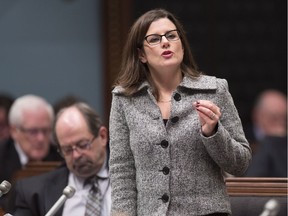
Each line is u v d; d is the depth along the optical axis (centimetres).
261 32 2458
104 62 2377
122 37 2378
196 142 918
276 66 2458
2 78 2366
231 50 2458
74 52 2377
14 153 1650
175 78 948
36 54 2370
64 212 1182
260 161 1692
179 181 918
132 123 940
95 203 1184
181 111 927
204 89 934
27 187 1216
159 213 916
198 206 917
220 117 926
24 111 1633
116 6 2377
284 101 1988
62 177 1214
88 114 1195
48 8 2367
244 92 2455
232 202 1153
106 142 1203
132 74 955
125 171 956
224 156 902
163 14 951
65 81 2377
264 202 1143
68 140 1182
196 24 2448
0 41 2361
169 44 934
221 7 2452
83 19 2377
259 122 2095
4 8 2359
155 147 922
